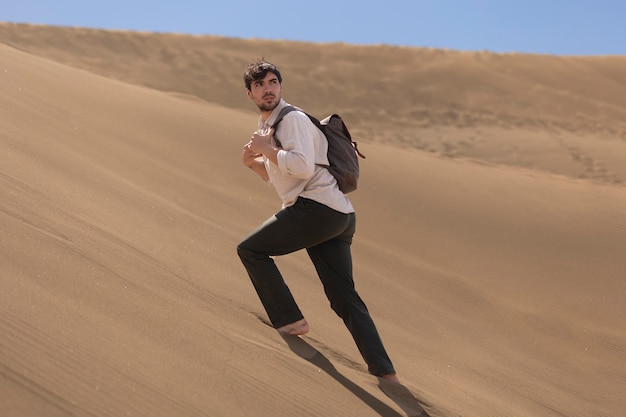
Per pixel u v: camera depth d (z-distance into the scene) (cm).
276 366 309
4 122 604
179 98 1398
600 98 3769
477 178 1153
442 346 521
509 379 501
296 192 361
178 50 3662
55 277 286
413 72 3825
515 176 1275
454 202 986
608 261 885
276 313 372
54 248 321
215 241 545
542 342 644
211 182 781
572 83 3912
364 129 3038
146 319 287
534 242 909
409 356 453
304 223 362
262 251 370
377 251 749
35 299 256
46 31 3488
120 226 454
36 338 228
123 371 235
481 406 398
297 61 3822
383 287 625
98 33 3628
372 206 904
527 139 2922
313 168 352
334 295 374
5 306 239
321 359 354
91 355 234
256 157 384
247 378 279
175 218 564
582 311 749
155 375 243
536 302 745
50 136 645
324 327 436
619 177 2334
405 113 3331
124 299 298
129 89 1198
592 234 955
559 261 870
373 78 3709
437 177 1097
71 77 1064
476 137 2966
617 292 809
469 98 3578
